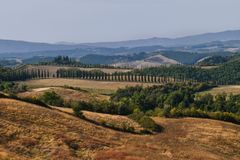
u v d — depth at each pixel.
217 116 143.38
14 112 86.50
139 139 94.94
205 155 90.62
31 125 81.44
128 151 80.69
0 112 84.31
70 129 86.50
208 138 108.62
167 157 82.75
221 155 95.56
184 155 87.25
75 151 74.50
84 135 84.75
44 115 90.75
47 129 81.44
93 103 142.75
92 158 72.75
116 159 73.81
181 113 141.12
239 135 116.69
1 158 61.62
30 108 93.00
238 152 102.06
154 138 99.94
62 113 99.75
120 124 106.94
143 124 111.00
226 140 109.56
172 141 100.25
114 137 90.75
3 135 72.62
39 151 70.31
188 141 102.88
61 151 71.88
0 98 98.12
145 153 82.06
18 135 74.25
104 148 79.94
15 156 64.75
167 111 141.50
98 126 97.56
